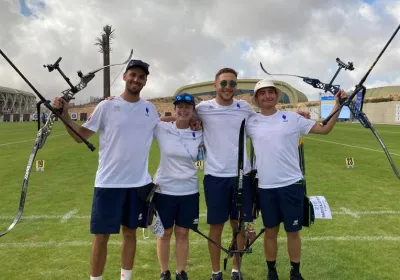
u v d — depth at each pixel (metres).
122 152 3.26
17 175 9.02
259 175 3.56
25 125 40.38
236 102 3.72
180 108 3.58
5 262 4.01
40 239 4.69
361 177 8.59
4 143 17.67
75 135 3.23
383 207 6.02
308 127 3.64
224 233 4.90
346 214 5.65
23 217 5.58
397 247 4.37
